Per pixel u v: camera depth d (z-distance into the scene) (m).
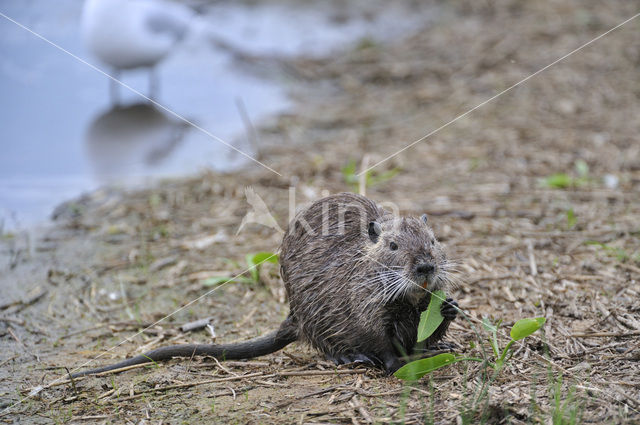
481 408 6.11
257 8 23.09
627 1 21.89
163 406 6.73
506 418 5.95
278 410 6.48
